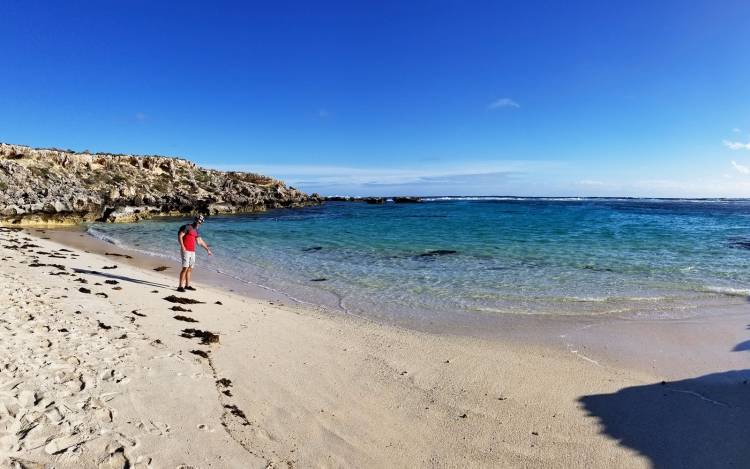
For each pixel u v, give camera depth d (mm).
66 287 11539
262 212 73375
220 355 7723
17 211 40344
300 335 9570
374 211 77000
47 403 4969
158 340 7895
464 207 94062
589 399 7008
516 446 5645
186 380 6352
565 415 6484
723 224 41969
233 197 73312
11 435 4277
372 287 15727
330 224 46406
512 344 9758
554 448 5629
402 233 35031
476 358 8719
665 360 8797
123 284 13359
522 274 17766
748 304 12938
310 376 7324
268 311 11695
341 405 6441
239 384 6668
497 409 6598
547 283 16062
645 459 5441
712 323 11188
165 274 17047
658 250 23906
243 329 9570
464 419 6273
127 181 63000
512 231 35625
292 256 23109
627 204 113812
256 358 7828
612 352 9250
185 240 13445
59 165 59656
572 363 8594
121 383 5848
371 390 7031
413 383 7402
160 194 62719
